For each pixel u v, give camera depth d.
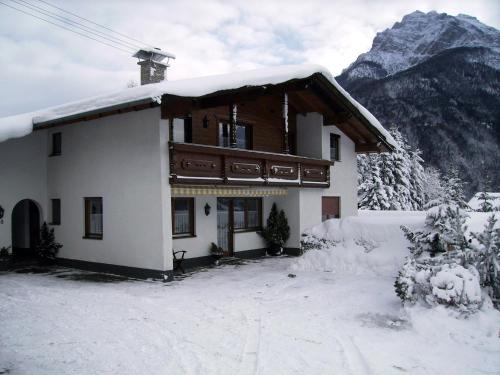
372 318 8.57
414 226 13.10
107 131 13.97
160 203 12.36
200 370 6.09
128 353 6.72
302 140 19.33
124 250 13.42
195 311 9.13
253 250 17.44
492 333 7.27
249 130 17.28
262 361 6.40
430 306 8.20
